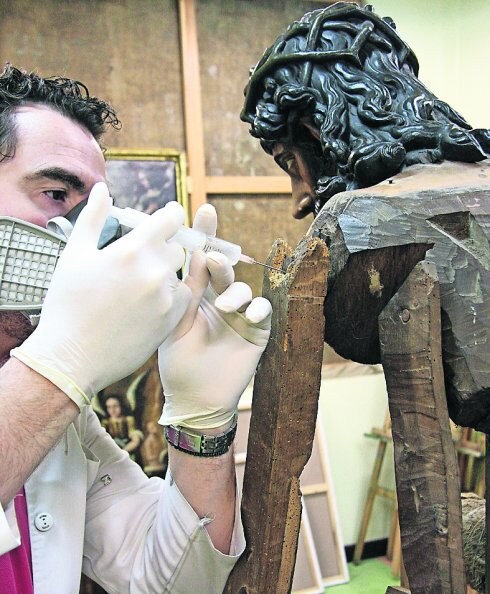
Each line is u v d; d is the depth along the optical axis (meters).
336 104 0.82
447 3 2.25
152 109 2.01
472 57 2.22
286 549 0.69
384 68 0.85
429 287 0.66
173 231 0.63
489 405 0.69
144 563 0.87
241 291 0.66
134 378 2.03
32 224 0.69
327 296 0.71
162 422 0.74
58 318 0.58
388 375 0.71
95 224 0.62
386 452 2.53
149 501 0.96
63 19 1.90
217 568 0.79
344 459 2.47
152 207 1.99
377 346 0.77
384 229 0.68
